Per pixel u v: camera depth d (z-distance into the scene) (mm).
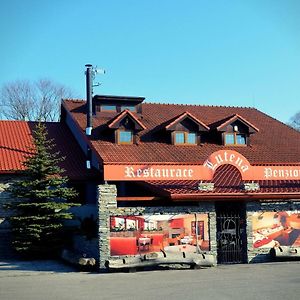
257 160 26062
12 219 21453
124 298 12531
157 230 19000
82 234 21406
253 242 20562
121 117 24906
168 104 33406
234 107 35500
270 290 13586
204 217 19766
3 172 23891
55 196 21953
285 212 21141
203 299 12359
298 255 20344
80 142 28141
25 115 48312
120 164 20797
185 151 25500
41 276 16922
